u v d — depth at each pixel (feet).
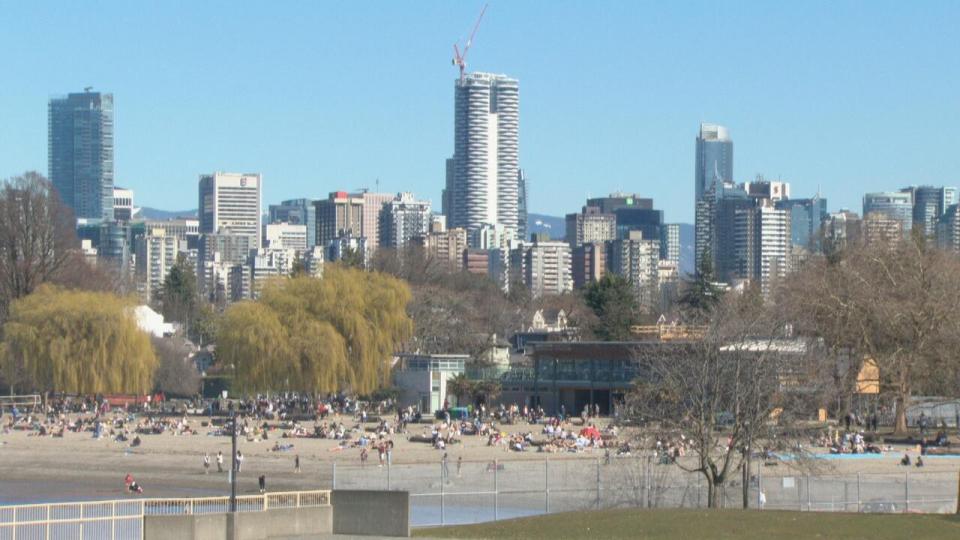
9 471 471.21
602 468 408.46
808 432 351.25
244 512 282.77
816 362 451.12
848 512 303.48
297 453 503.20
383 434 550.77
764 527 273.95
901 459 459.73
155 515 271.49
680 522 279.90
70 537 264.11
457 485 405.39
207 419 650.43
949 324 532.73
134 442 534.37
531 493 385.91
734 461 398.01
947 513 311.47
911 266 560.20
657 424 384.27
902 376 542.57
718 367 346.54
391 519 290.15
